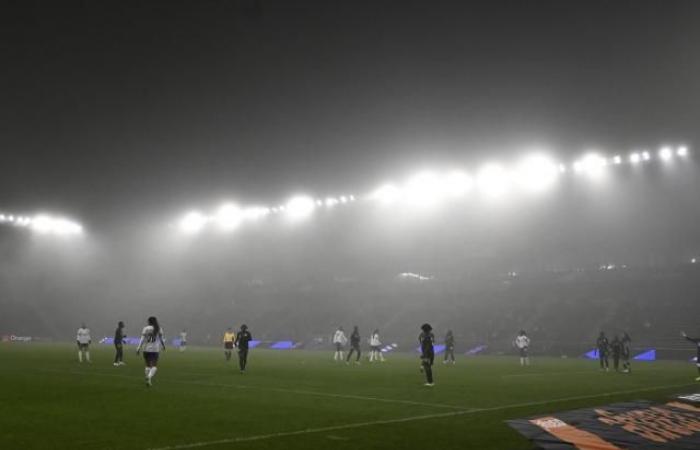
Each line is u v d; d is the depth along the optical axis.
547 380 24.72
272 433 12.02
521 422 13.34
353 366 33.03
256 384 21.88
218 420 13.56
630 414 14.64
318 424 13.09
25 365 30.33
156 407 15.61
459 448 10.77
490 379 25.05
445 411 15.12
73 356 38.81
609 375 27.98
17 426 12.70
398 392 19.48
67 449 10.49
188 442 11.09
